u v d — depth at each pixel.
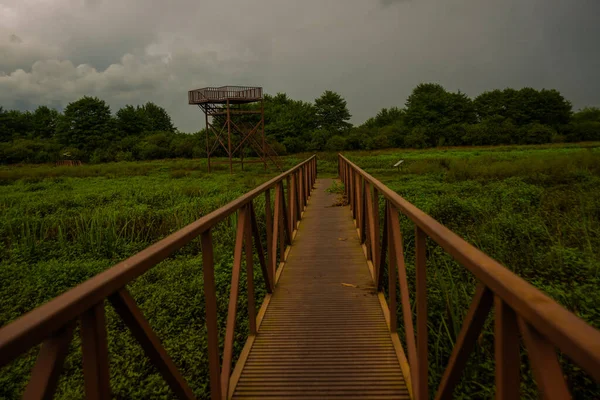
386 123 79.94
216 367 2.15
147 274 5.96
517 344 1.08
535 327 0.86
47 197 15.01
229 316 2.63
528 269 5.07
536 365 0.90
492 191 10.97
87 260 7.29
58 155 55.47
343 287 4.40
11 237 8.92
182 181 21.61
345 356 2.96
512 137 56.69
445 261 5.09
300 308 3.88
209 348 2.13
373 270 4.52
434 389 3.09
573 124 63.41
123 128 70.19
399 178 17.36
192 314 4.67
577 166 16.70
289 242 6.20
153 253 1.46
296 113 61.34
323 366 2.83
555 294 4.05
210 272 2.11
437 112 65.56
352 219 8.33
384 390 2.54
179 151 52.81
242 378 2.73
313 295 4.20
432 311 4.11
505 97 69.06
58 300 1.01
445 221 7.84
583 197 9.35
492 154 33.16
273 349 3.10
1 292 5.70
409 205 2.20
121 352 3.83
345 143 53.28
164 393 3.19
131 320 1.34
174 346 3.86
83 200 13.58
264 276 4.03
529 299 0.90
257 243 3.72
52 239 8.98
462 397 2.91
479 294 1.27
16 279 6.26
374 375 2.70
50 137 78.44
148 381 3.35
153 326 4.31
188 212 10.45
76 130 63.16
